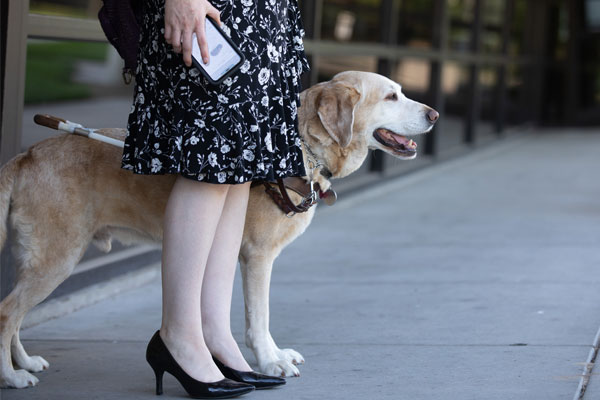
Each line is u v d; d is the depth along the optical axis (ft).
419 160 40.81
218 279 12.41
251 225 13.12
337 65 33.96
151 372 13.57
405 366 13.62
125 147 11.61
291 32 12.67
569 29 69.46
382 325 16.34
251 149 11.25
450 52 43.50
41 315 16.93
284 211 13.08
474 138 49.70
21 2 15.39
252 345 13.35
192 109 10.99
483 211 30.50
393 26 35.78
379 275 20.94
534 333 15.37
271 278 20.83
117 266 19.98
